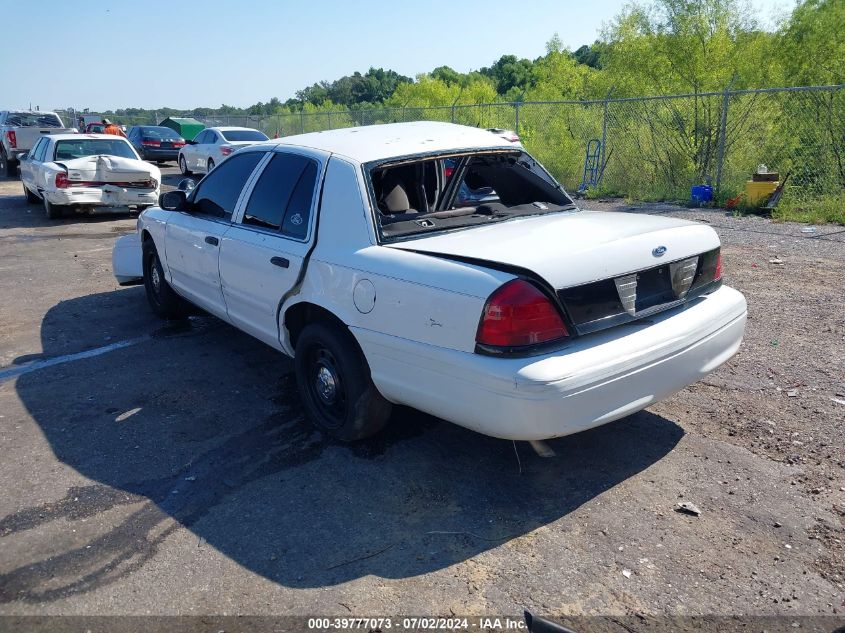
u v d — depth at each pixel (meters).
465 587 2.84
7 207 15.11
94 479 3.76
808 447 3.81
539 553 3.03
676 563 2.94
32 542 3.21
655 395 3.33
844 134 12.12
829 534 3.08
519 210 4.26
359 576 2.93
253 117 35.47
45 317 6.82
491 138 4.61
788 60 15.20
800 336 5.54
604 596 2.76
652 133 14.98
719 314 3.69
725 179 13.17
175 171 23.72
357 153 4.02
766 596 2.73
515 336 2.97
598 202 14.09
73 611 2.76
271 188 4.50
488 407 3.04
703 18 14.77
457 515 3.34
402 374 3.42
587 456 3.84
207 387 4.98
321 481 3.68
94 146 13.61
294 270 4.02
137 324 6.55
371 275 3.52
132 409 4.63
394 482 3.65
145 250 6.50
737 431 4.03
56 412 4.61
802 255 8.38
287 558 3.06
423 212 4.21
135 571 3.00
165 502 3.52
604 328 3.19
